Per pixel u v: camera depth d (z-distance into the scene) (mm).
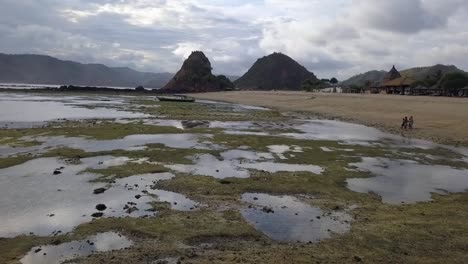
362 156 29938
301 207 17109
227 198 18062
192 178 21359
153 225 14289
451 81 114062
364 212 16516
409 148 34594
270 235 13828
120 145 31531
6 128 41094
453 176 24281
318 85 194750
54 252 12125
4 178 21016
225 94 172250
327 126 52312
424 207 17344
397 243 12977
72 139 33938
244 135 39500
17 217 15336
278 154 29734
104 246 12578
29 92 139125
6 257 11734
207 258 11664
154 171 22703
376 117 63188
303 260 11602
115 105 85125
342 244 12906
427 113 61469
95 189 19047
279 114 70875
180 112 68688
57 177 21281
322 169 24828
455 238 13414
